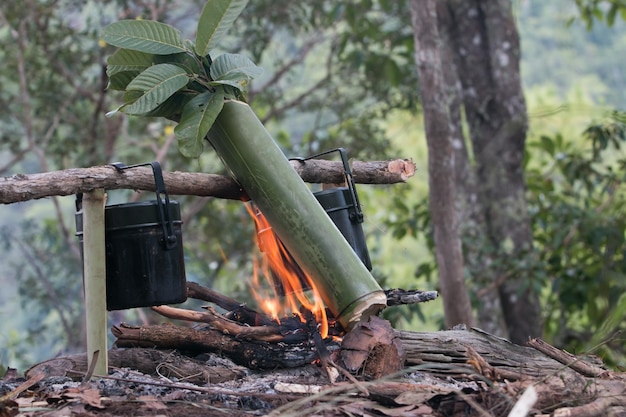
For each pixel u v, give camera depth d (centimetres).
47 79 991
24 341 990
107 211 338
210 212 979
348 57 919
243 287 967
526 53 1762
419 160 1400
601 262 759
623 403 306
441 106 574
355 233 386
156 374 347
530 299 756
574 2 884
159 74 348
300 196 349
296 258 353
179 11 1121
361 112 1025
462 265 578
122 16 959
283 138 980
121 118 957
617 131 750
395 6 941
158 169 341
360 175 416
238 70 361
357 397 305
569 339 774
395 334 364
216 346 356
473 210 739
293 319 367
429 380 338
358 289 339
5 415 286
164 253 341
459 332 376
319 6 945
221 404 306
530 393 272
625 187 833
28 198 313
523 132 752
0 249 1195
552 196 809
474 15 764
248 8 943
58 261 1098
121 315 921
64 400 303
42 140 989
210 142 371
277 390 316
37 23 919
